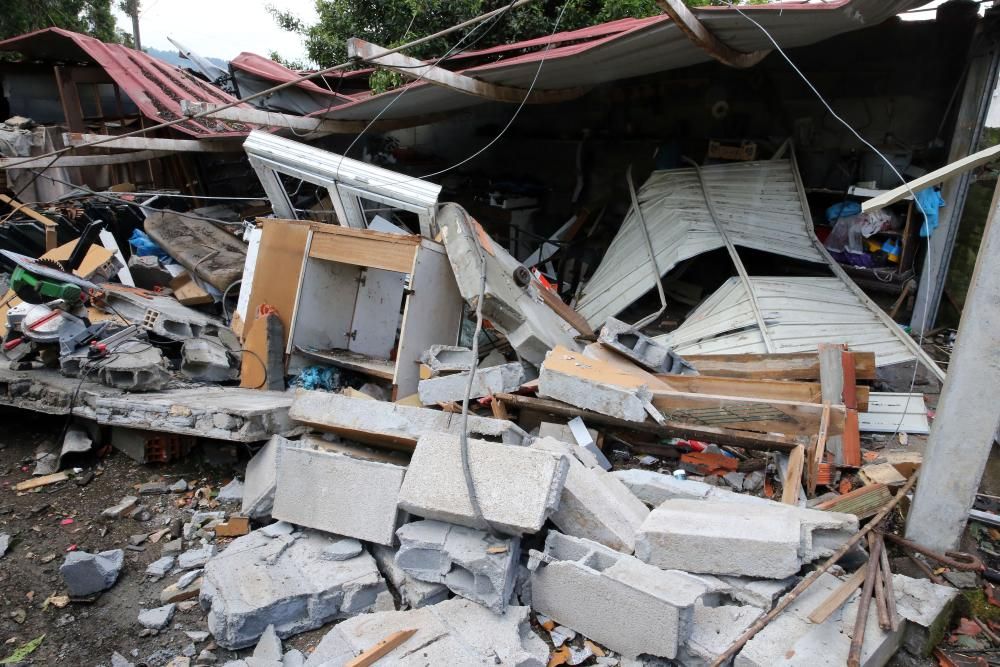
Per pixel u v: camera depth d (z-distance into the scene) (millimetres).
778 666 2826
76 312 6113
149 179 12172
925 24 7238
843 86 7965
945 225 6711
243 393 5676
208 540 4391
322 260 6465
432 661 2918
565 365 5035
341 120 9805
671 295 8078
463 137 12258
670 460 4918
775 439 4484
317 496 4043
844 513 3748
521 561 3619
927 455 3740
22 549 4391
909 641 3275
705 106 9195
